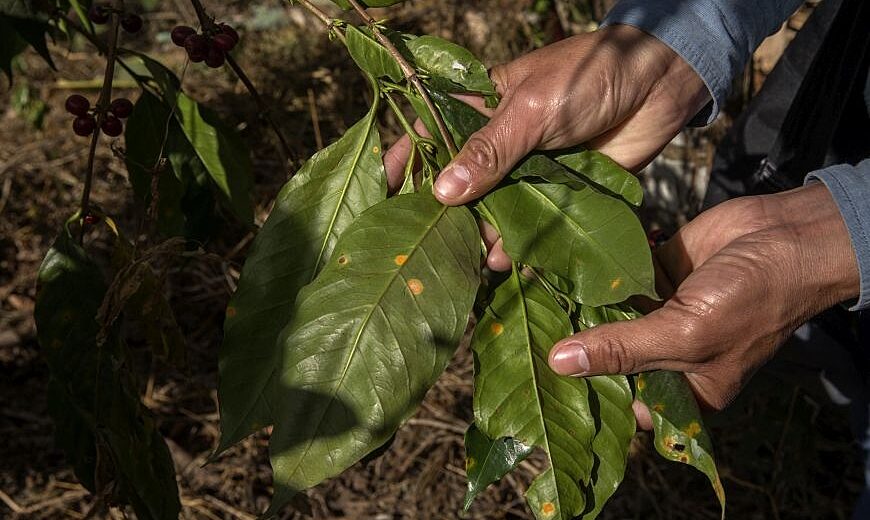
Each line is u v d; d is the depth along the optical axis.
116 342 0.63
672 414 0.53
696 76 0.63
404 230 0.50
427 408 1.17
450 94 0.56
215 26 0.66
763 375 0.93
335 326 0.48
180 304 1.27
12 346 1.22
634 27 0.62
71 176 1.41
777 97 0.80
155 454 0.65
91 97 1.52
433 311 0.49
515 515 1.08
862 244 0.57
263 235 0.53
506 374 0.51
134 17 0.70
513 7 1.58
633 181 0.56
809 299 0.57
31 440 1.14
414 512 1.07
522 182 0.54
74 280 0.64
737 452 1.08
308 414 0.47
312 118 1.48
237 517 1.07
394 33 0.56
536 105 0.55
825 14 0.75
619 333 0.52
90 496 1.08
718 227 0.62
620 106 0.60
